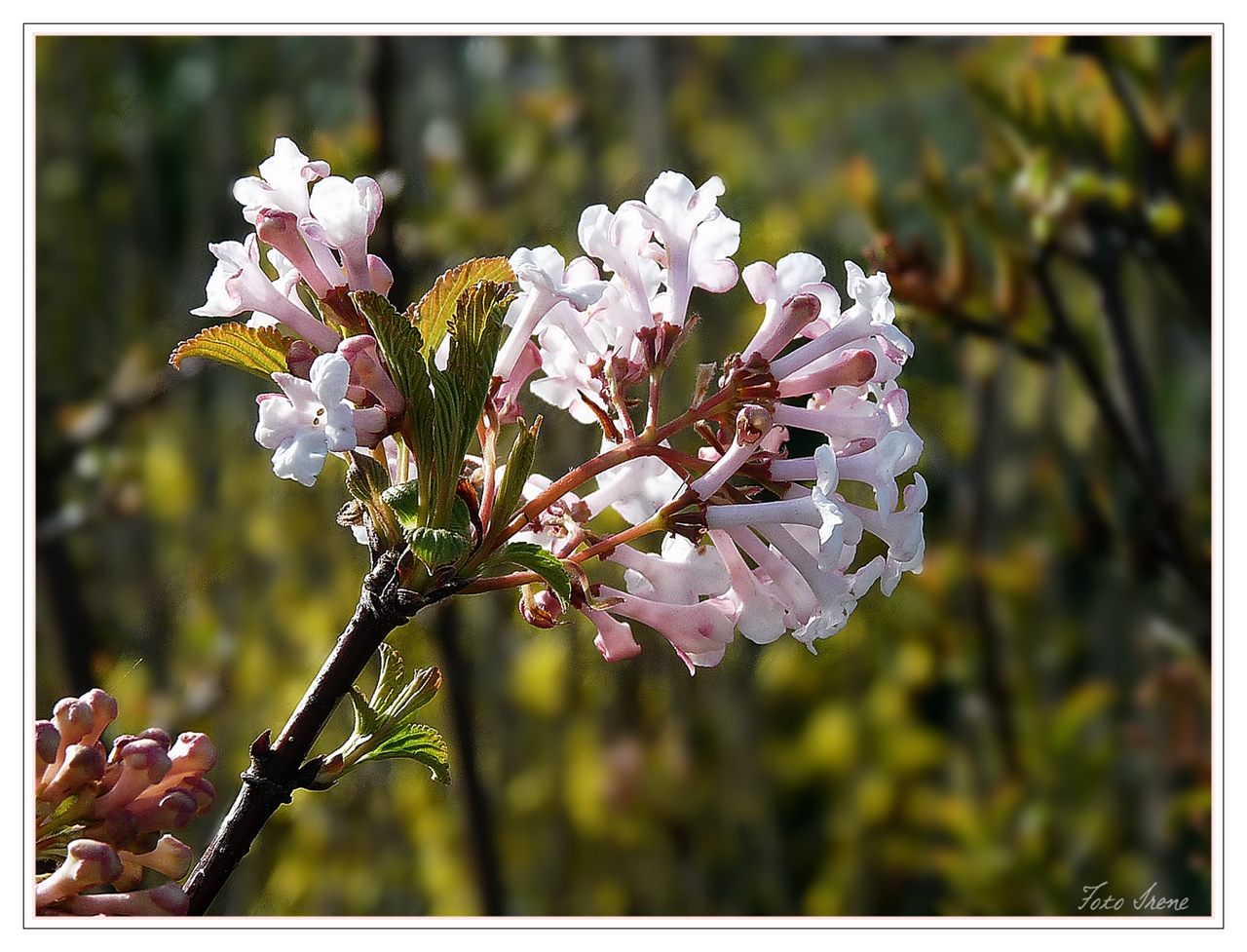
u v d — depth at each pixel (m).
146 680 0.58
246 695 0.59
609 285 0.23
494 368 0.23
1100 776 0.51
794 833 0.62
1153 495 0.48
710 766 0.62
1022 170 0.47
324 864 0.60
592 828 0.60
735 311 0.58
